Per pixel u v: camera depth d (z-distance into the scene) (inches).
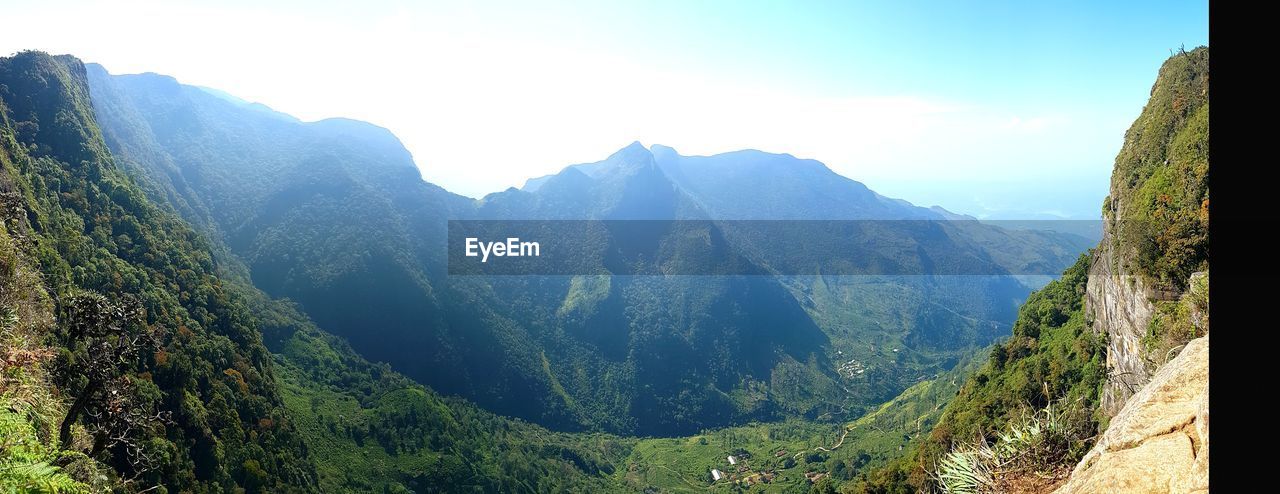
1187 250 728.3
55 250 1678.2
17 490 269.3
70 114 2839.6
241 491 1796.3
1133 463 149.3
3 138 2102.6
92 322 634.8
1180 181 827.4
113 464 1216.8
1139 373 673.0
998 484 221.3
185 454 1614.2
